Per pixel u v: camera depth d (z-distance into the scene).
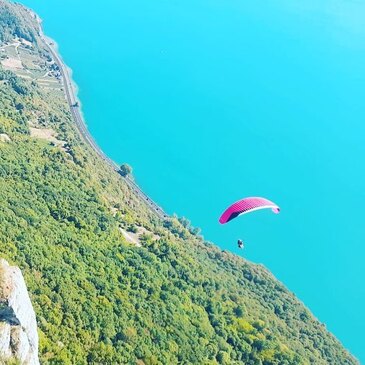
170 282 175.50
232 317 178.38
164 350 141.25
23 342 87.56
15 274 89.25
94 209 190.50
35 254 137.25
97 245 169.62
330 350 195.50
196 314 167.50
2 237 134.25
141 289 160.88
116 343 131.00
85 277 146.88
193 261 199.12
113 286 151.75
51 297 127.25
